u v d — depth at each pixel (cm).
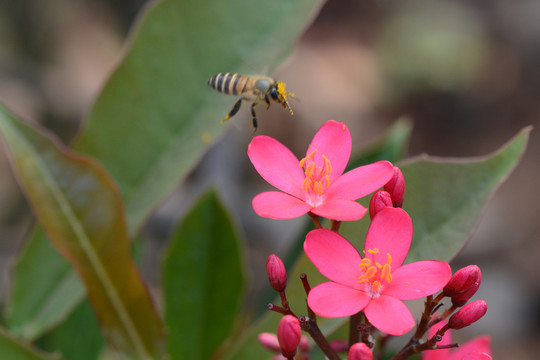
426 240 29
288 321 27
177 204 49
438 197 29
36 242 31
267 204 28
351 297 27
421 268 27
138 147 31
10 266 31
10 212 53
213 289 32
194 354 31
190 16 31
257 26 31
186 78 31
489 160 29
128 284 29
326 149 29
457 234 29
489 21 91
